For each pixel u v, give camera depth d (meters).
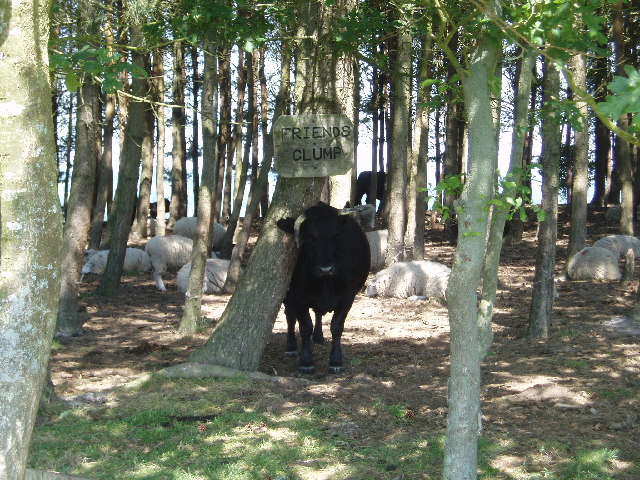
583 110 10.56
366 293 14.81
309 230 7.98
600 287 14.70
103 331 11.11
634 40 17.88
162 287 15.91
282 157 8.03
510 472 5.22
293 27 8.91
